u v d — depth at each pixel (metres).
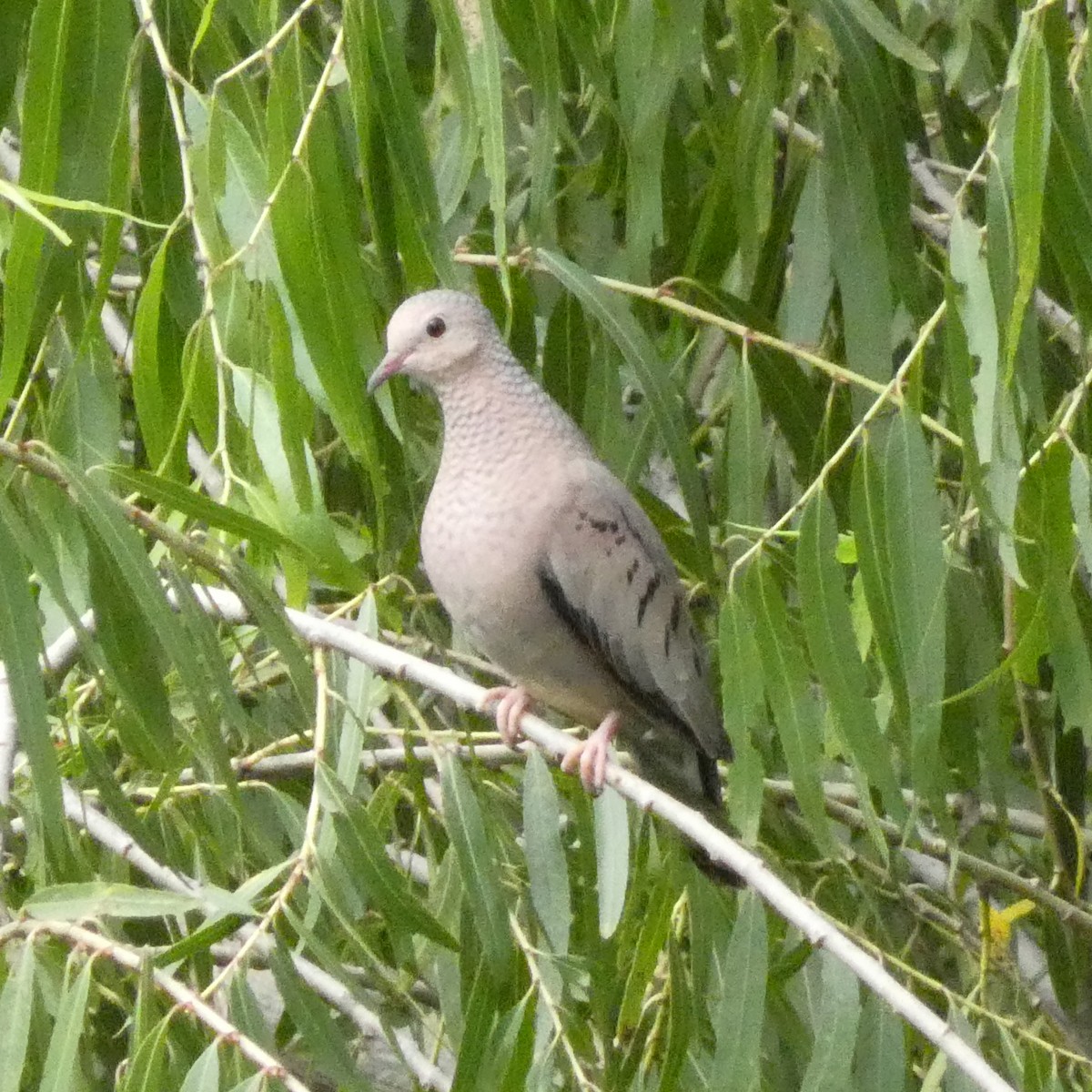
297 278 5.46
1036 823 8.62
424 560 6.81
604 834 5.62
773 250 7.32
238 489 5.69
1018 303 5.13
